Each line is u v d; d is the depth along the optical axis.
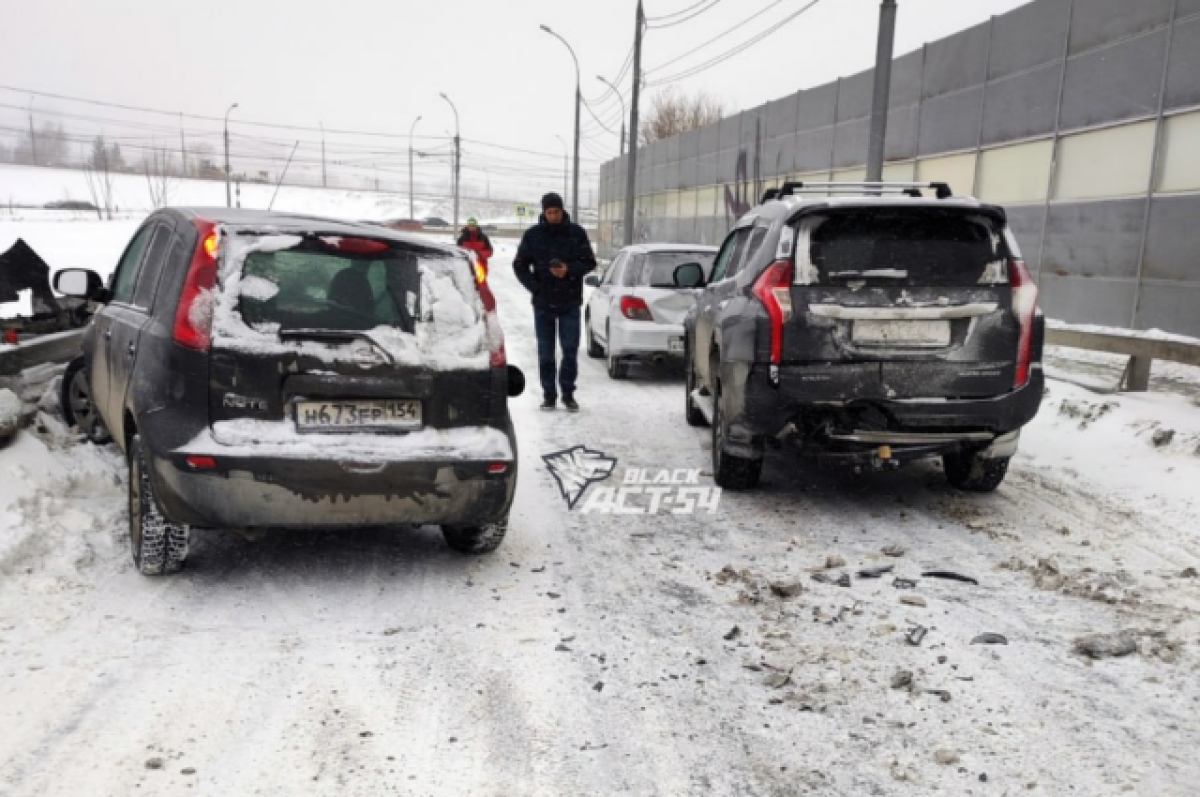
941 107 20.19
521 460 7.19
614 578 4.64
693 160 36.19
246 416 4.02
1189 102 13.69
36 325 7.81
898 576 4.68
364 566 4.70
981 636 3.92
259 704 3.24
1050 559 4.94
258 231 4.21
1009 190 18.06
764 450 5.85
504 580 4.57
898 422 5.27
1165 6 14.14
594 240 63.72
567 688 3.43
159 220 5.20
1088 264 15.98
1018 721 3.21
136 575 4.39
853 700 3.36
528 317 19.02
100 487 5.41
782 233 5.39
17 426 5.21
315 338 4.11
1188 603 4.29
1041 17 16.97
